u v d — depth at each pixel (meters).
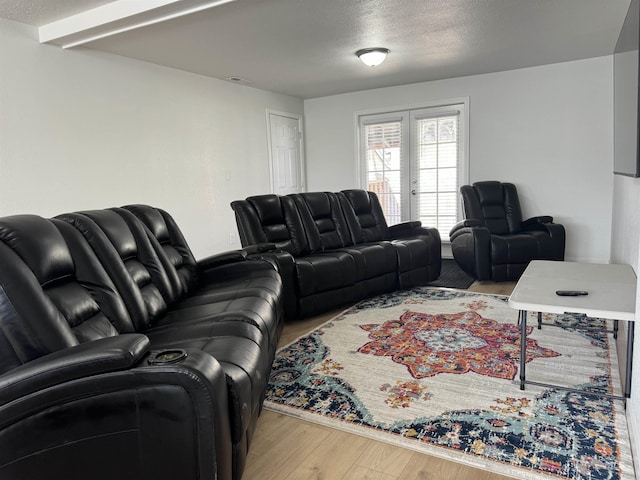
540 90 5.20
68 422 1.20
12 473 1.18
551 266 2.91
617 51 3.35
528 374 2.40
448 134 5.85
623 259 3.38
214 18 3.23
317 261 3.54
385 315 3.54
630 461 1.66
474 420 1.98
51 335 1.35
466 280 4.70
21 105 3.35
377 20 3.42
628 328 1.99
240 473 1.42
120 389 1.20
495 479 1.60
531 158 5.36
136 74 4.30
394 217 6.37
